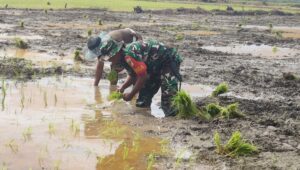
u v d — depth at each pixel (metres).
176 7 61.03
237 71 15.30
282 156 7.43
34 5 48.06
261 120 9.32
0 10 40.09
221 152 7.46
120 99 10.58
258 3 101.56
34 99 10.27
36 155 7.01
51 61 15.29
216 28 36.03
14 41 20.19
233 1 100.06
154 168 6.75
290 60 19.11
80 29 28.17
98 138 7.98
